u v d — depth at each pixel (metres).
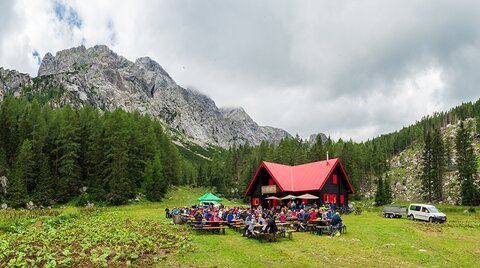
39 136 73.56
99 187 71.12
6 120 77.31
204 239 22.17
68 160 69.94
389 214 42.31
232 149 158.62
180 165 122.88
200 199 47.78
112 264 14.36
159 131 109.69
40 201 64.12
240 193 108.19
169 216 36.94
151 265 14.68
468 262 16.45
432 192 99.31
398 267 15.33
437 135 93.88
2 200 63.28
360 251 18.66
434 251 18.86
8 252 14.83
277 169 48.91
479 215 63.53
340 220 24.75
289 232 22.75
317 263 15.91
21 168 65.81
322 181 44.09
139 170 83.69
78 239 19.70
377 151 141.25
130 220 32.94
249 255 17.44
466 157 85.56
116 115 85.00
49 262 13.41
